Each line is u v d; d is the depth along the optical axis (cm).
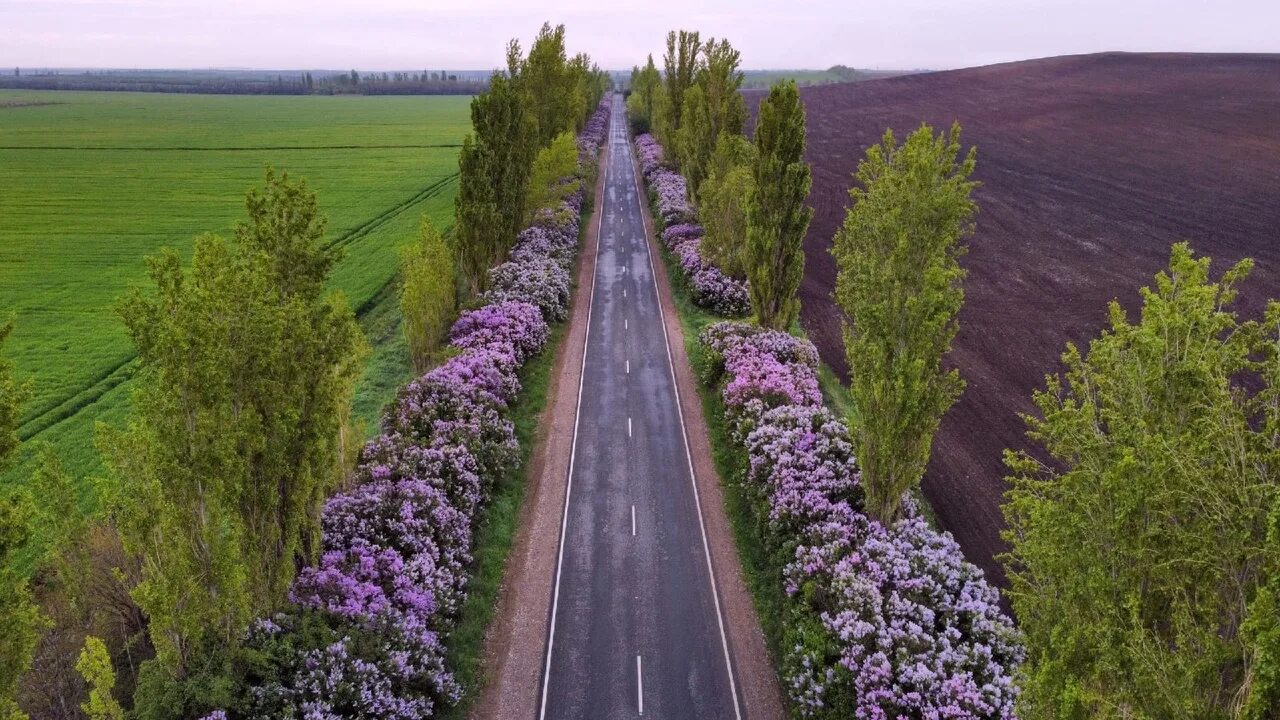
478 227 3884
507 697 1836
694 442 3041
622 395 3450
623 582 2234
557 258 5069
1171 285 1223
